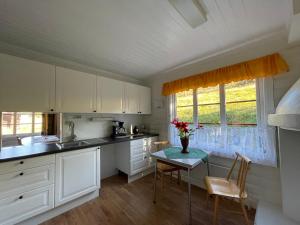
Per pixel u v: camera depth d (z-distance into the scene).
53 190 1.87
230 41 2.05
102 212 1.98
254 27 1.75
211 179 1.99
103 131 3.09
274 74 1.87
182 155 2.11
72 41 2.02
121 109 3.00
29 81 1.94
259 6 1.42
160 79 3.43
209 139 2.49
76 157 2.09
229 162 2.31
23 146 2.09
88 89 2.53
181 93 2.99
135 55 2.46
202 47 2.21
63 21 1.60
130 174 2.82
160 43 2.08
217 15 1.54
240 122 2.20
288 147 1.68
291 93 1.38
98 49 2.25
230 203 2.16
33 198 1.72
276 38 1.89
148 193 2.44
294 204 1.63
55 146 2.15
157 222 1.79
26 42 2.03
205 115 2.60
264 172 1.98
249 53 2.12
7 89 1.79
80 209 2.04
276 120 1.38
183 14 1.44
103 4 1.37
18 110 1.86
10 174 1.58
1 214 1.53
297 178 1.62
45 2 1.33
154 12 1.48
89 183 2.21
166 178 3.00
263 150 1.96
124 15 1.52
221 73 2.31
